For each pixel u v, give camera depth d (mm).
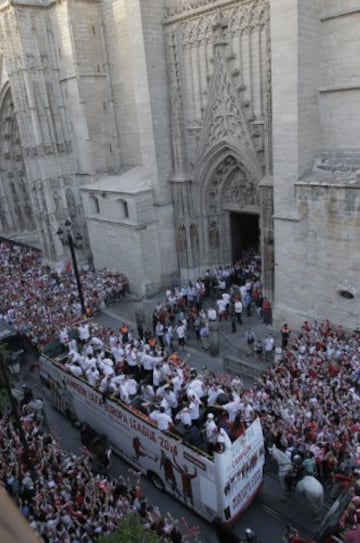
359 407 18641
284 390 20828
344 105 26047
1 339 30266
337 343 23781
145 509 16422
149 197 37562
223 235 38938
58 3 38844
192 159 36938
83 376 22250
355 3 24000
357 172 25297
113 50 40000
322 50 26156
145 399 19625
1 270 45750
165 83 35750
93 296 37219
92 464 20859
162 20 34094
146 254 38469
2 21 40969
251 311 34156
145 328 33781
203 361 29078
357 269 25938
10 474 17578
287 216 28203
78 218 46594
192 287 35938
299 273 28875
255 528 17453
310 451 17766
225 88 32344
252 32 29656
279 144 27297
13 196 59594
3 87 50250
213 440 15930
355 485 14133
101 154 43219
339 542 12680
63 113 43531
